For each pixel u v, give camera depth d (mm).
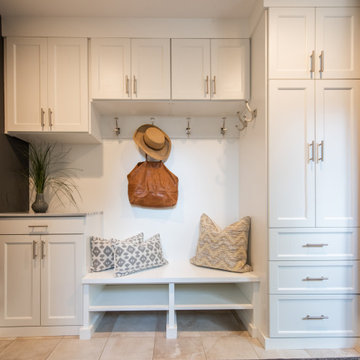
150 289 2184
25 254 1828
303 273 1693
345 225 1697
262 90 1760
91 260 2006
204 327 1999
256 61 1869
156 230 2348
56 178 2318
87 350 1687
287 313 1693
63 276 1836
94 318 1967
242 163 2262
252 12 1893
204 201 2375
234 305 1886
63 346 1727
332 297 1693
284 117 1702
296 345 1688
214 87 1958
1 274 1813
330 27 1710
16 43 1916
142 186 2252
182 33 1951
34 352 1659
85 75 1930
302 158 1701
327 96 1711
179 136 2377
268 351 1675
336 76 1709
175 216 2361
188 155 2379
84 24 1925
